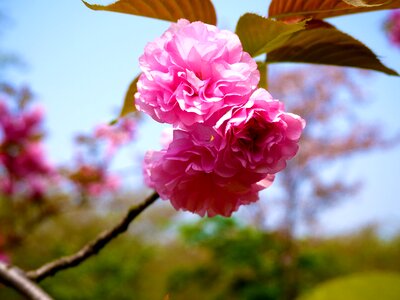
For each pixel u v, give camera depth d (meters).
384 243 10.33
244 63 1.07
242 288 6.33
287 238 7.36
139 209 1.39
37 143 4.88
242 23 1.24
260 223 8.62
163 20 1.34
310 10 1.36
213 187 1.20
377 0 1.28
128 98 1.46
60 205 4.90
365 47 1.37
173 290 6.73
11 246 4.59
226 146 1.07
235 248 5.96
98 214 8.27
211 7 1.31
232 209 1.24
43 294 1.49
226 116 1.03
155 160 1.24
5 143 4.73
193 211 1.23
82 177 4.82
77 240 7.98
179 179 1.18
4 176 4.73
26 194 4.75
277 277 6.37
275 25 1.21
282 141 1.09
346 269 7.98
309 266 6.55
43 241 7.33
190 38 1.08
